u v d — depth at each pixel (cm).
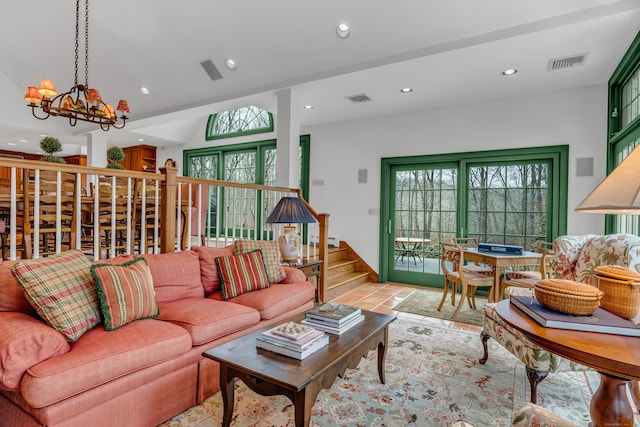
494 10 294
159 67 475
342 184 581
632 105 345
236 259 286
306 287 312
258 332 192
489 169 479
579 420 193
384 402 209
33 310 180
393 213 552
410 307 415
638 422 191
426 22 318
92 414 156
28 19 452
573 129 419
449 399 213
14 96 623
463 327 346
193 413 196
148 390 179
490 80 400
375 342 207
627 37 299
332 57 381
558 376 246
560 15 284
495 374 246
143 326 191
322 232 405
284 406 205
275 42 380
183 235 431
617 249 209
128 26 421
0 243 380
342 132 581
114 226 264
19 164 207
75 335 169
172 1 369
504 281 383
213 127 741
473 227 490
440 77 394
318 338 170
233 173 712
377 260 553
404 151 530
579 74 378
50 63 528
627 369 96
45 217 334
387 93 446
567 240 262
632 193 98
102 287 187
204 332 205
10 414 156
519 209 460
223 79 457
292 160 437
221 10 362
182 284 255
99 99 390
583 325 119
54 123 682
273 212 354
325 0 321
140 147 798
